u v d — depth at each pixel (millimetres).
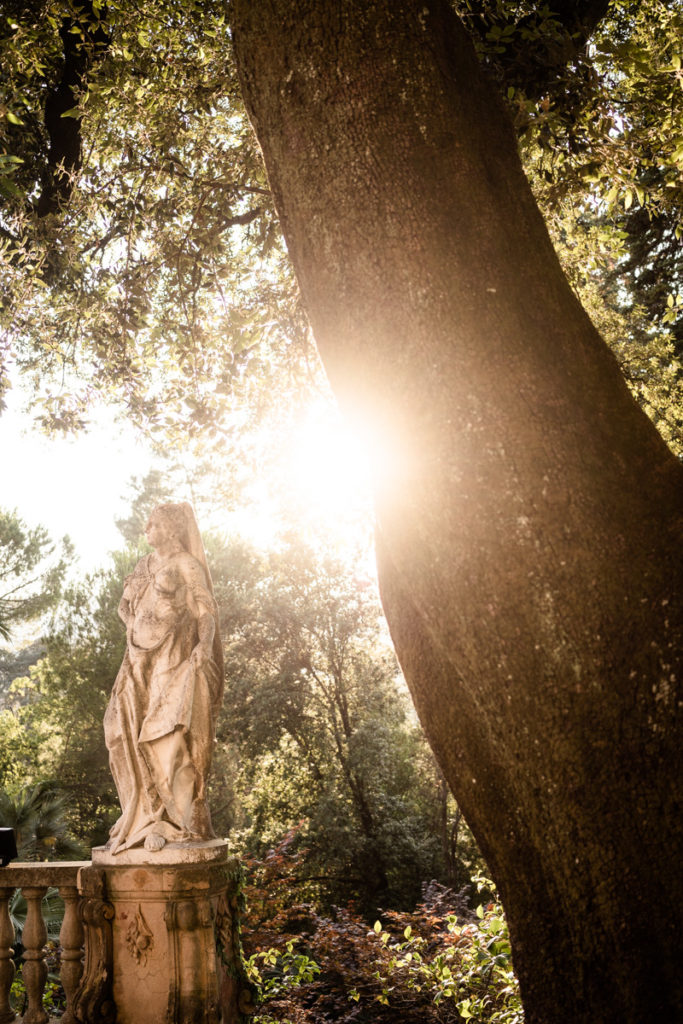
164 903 4578
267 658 23328
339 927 8523
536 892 2051
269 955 6625
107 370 8281
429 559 2135
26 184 8930
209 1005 4496
